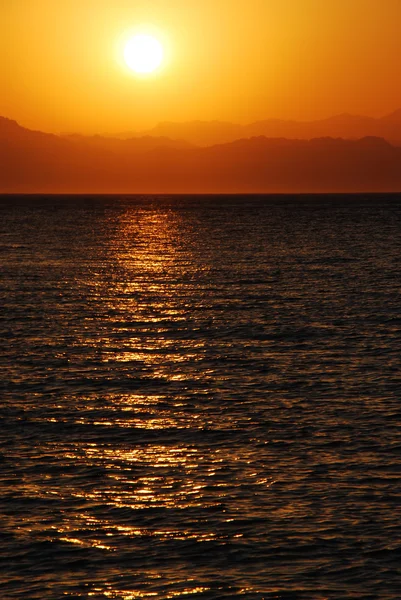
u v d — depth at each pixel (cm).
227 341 15238
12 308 19100
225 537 6994
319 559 6644
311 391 11494
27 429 9844
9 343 15038
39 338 15562
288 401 10988
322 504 7606
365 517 7325
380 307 18912
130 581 6356
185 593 6197
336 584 6303
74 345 14912
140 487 8025
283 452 8969
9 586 6281
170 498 7769
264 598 6128
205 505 7606
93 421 10156
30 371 12850
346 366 13025
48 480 8212
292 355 13912
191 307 19262
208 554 6731
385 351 14162
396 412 10400
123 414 10450
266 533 7056
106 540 6962
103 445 9250
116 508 7556
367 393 11344
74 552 6775
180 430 9769
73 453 8988
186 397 11262
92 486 8050
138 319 17675
